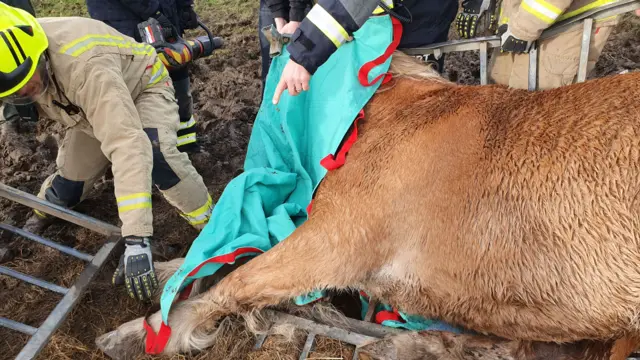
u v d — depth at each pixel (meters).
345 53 2.44
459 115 2.13
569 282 1.78
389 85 2.46
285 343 2.17
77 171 2.86
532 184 1.84
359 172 2.19
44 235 2.94
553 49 2.78
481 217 1.92
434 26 2.85
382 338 2.09
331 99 2.45
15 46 1.99
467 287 1.97
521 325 1.94
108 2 3.26
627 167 1.71
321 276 2.16
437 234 2.00
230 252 2.29
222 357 2.21
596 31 2.71
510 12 2.82
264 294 2.20
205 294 2.31
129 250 2.29
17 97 2.14
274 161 2.77
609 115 1.82
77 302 2.43
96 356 2.29
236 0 5.92
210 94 4.27
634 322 1.74
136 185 2.27
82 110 2.44
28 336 2.40
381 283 2.15
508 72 3.12
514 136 1.96
